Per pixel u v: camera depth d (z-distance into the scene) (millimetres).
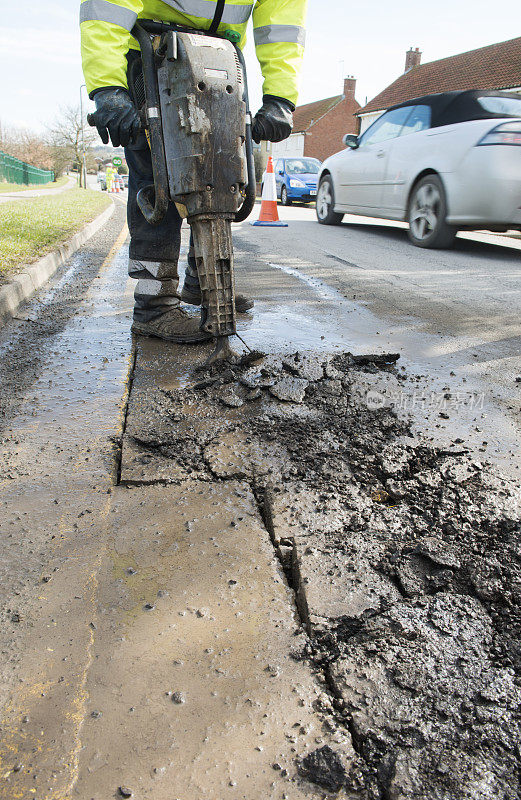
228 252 2754
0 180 38281
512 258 6965
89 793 1048
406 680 1266
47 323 3955
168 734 1153
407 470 2094
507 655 1329
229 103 2445
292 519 1808
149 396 2686
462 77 26547
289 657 1336
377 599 1492
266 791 1055
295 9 2756
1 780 1066
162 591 1522
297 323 3939
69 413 2531
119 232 10195
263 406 2582
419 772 1082
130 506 1883
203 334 3264
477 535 1718
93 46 2455
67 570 1592
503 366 3232
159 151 2561
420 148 7270
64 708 1202
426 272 5977
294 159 21188
